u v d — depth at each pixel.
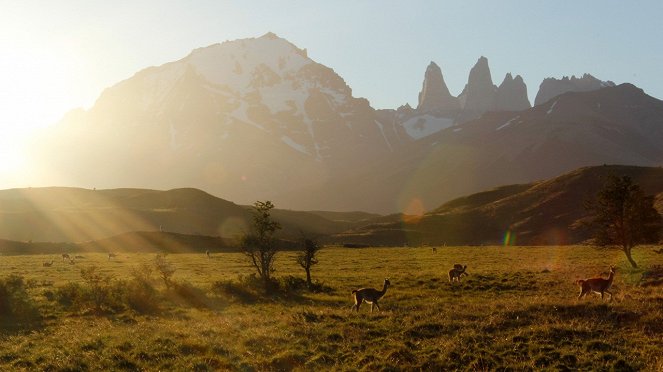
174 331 21.58
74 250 98.69
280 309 29.16
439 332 19.81
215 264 64.56
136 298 30.78
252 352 18.27
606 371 16.02
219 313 28.78
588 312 21.55
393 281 39.78
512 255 66.12
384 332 20.09
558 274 38.66
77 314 28.53
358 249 94.50
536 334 18.89
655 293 25.94
